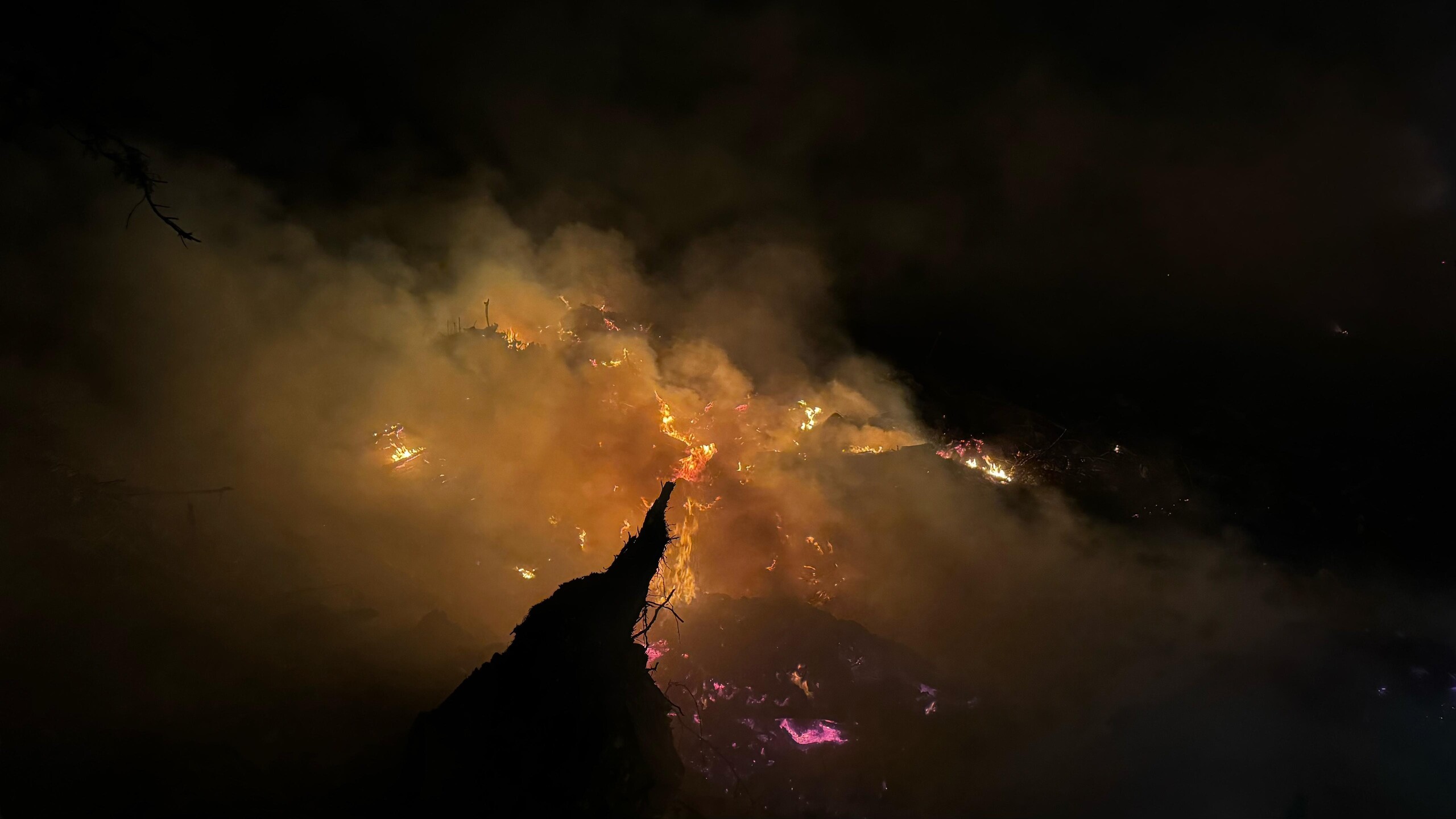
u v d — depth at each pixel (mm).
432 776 4383
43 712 4453
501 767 4410
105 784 4125
